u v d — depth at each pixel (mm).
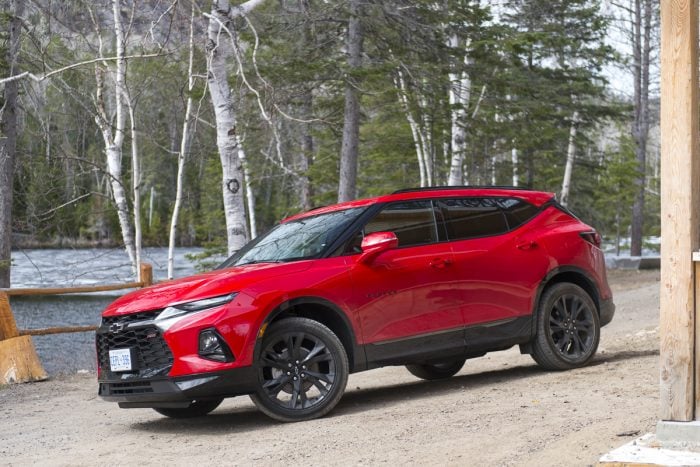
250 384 7031
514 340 8508
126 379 7195
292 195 38281
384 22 20797
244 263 8086
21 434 7883
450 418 6738
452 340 8062
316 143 34531
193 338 6934
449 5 21750
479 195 8719
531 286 8625
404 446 5977
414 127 32312
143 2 17500
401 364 7918
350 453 5934
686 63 4793
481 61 23156
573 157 37906
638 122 40594
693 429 4723
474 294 8234
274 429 7023
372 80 20266
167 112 24641
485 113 26203
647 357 9352
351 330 7512
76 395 10344
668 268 4859
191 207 38438
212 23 14930
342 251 7723
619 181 41000
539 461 5203
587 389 7480
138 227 21234
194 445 6727
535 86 25734
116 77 22344
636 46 39812
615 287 24766
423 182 33719
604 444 5359
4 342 11703
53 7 20250
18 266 39875
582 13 31859
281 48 20906
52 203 22547
